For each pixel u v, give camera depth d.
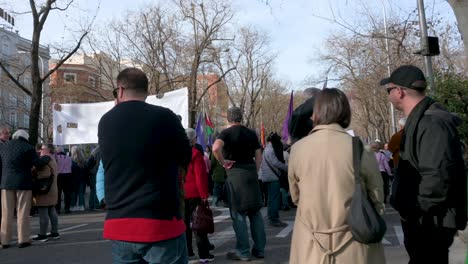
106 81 40.97
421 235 3.19
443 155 2.97
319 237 2.97
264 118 62.25
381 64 26.66
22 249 8.09
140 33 30.48
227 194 6.55
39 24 15.65
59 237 9.16
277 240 8.12
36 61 15.67
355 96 35.72
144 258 3.19
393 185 3.39
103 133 3.26
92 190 15.09
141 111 3.25
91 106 12.84
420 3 9.31
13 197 8.33
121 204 3.14
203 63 31.31
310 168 3.06
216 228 9.65
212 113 50.50
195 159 6.37
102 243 8.42
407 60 19.95
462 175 3.05
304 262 3.00
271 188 9.82
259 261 6.50
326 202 2.99
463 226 3.10
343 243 2.93
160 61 30.34
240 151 6.43
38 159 8.57
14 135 8.44
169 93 11.82
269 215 9.86
